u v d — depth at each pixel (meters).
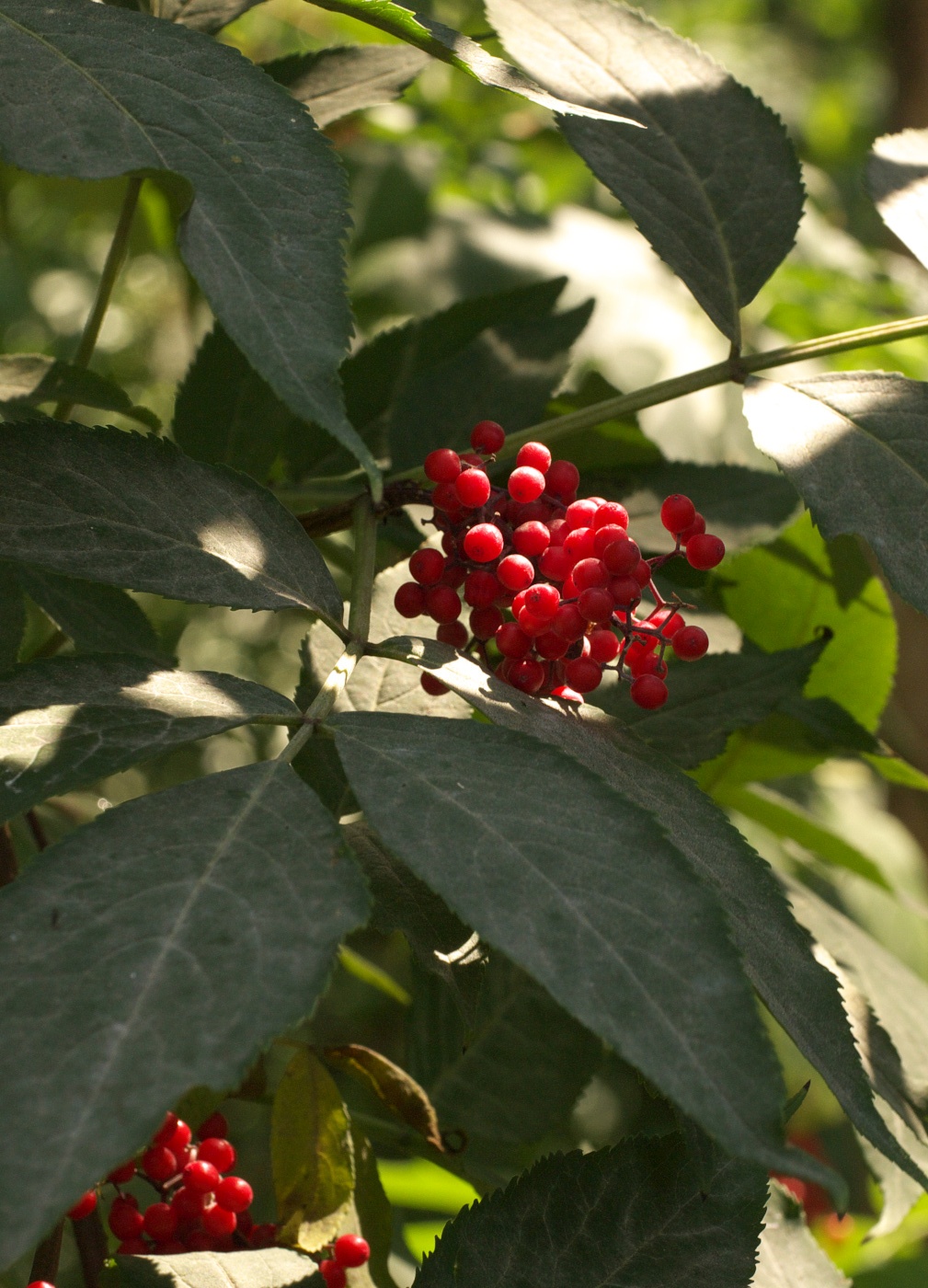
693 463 1.01
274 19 1.63
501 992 1.02
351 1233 0.95
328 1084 0.96
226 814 0.88
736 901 0.90
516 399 1.02
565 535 0.94
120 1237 0.94
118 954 0.86
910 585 0.92
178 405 1.00
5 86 0.89
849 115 3.12
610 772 0.91
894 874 1.55
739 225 0.97
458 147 1.56
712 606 1.04
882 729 1.41
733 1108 0.86
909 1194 1.01
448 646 0.92
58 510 0.91
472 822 0.88
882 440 0.93
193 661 1.85
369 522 0.95
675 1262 0.93
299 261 0.89
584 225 1.44
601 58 0.98
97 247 1.94
